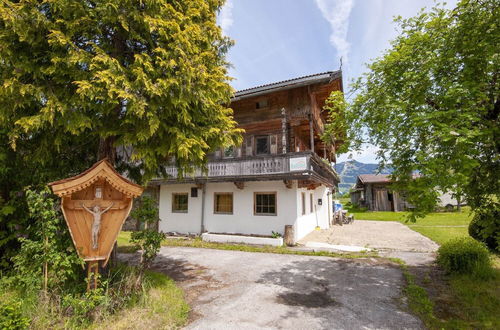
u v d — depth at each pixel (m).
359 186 38.03
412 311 4.87
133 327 4.02
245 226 13.20
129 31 5.21
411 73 5.51
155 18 5.13
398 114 5.61
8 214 6.09
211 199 14.23
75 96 4.70
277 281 6.71
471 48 4.97
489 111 5.14
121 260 8.85
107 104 4.84
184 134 5.45
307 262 8.70
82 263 4.48
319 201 18.05
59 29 4.60
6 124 4.92
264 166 12.36
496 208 5.05
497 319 4.41
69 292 4.66
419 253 9.80
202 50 6.35
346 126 7.10
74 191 4.39
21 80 4.70
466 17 5.06
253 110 14.87
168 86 4.85
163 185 15.70
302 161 11.52
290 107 13.92
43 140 5.58
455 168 4.21
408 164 5.30
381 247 10.92
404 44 6.06
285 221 12.36
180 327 4.22
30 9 4.23
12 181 6.29
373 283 6.52
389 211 32.03
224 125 6.65
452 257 6.88
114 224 4.87
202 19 6.59
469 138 4.21
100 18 4.93
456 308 4.95
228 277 7.05
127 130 5.41
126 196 4.96
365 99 6.58
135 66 5.00
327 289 6.11
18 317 3.62
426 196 4.19
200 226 14.36
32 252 4.70
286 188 12.52
